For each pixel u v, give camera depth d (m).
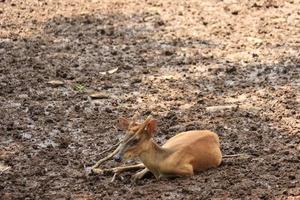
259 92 14.92
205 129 13.02
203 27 19.12
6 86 15.27
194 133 11.50
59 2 21.17
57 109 14.09
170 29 19.00
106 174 11.37
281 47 17.67
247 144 12.37
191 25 19.28
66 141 12.57
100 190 10.85
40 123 13.42
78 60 16.88
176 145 11.16
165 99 14.61
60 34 18.62
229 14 20.12
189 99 14.59
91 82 15.58
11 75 15.90
